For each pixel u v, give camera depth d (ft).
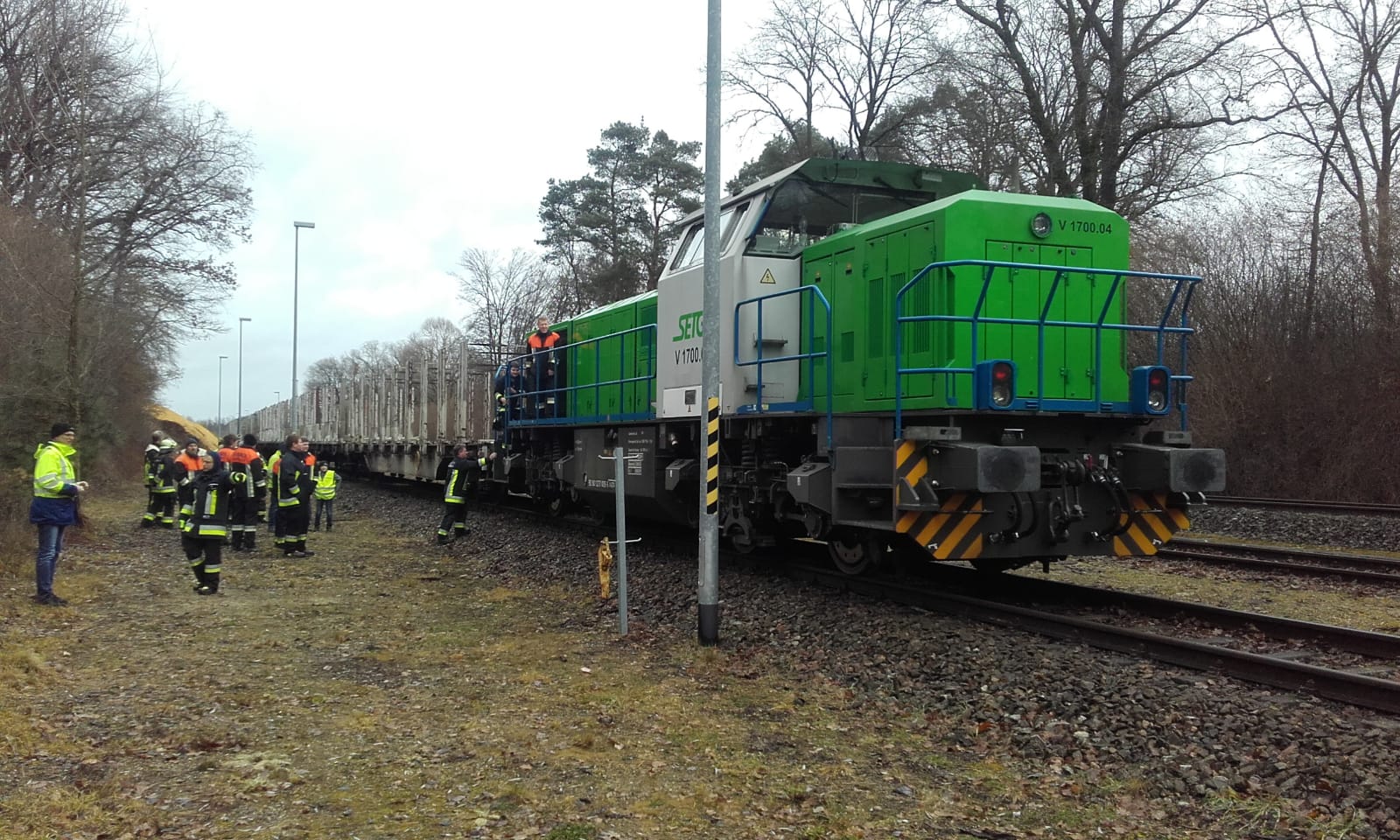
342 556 44.86
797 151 105.50
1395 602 31.17
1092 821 14.42
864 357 29.30
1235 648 23.04
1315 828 13.62
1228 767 15.71
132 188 64.95
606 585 32.17
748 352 32.55
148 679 22.04
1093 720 18.03
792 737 18.39
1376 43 71.46
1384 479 64.54
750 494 34.73
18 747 16.70
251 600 32.89
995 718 18.86
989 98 79.77
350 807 14.62
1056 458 25.93
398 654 24.90
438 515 60.59
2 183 53.93
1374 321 68.23
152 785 15.33
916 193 34.81
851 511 27.73
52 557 30.45
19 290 44.65
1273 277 77.36
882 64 96.27
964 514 25.48
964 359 26.12
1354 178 73.46
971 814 14.75
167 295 72.38
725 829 14.08
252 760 16.62
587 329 50.49
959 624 24.88
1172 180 78.13
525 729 18.62
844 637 25.02
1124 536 27.07
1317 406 69.82
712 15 25.62
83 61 49.67
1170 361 80.38
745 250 32.60
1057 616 23.84
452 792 15.29
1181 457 25.11
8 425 42.22
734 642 26.04
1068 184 76.84
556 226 145.38
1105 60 74.38
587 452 47.57
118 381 86.43
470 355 70.95
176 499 55.72
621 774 16.29
